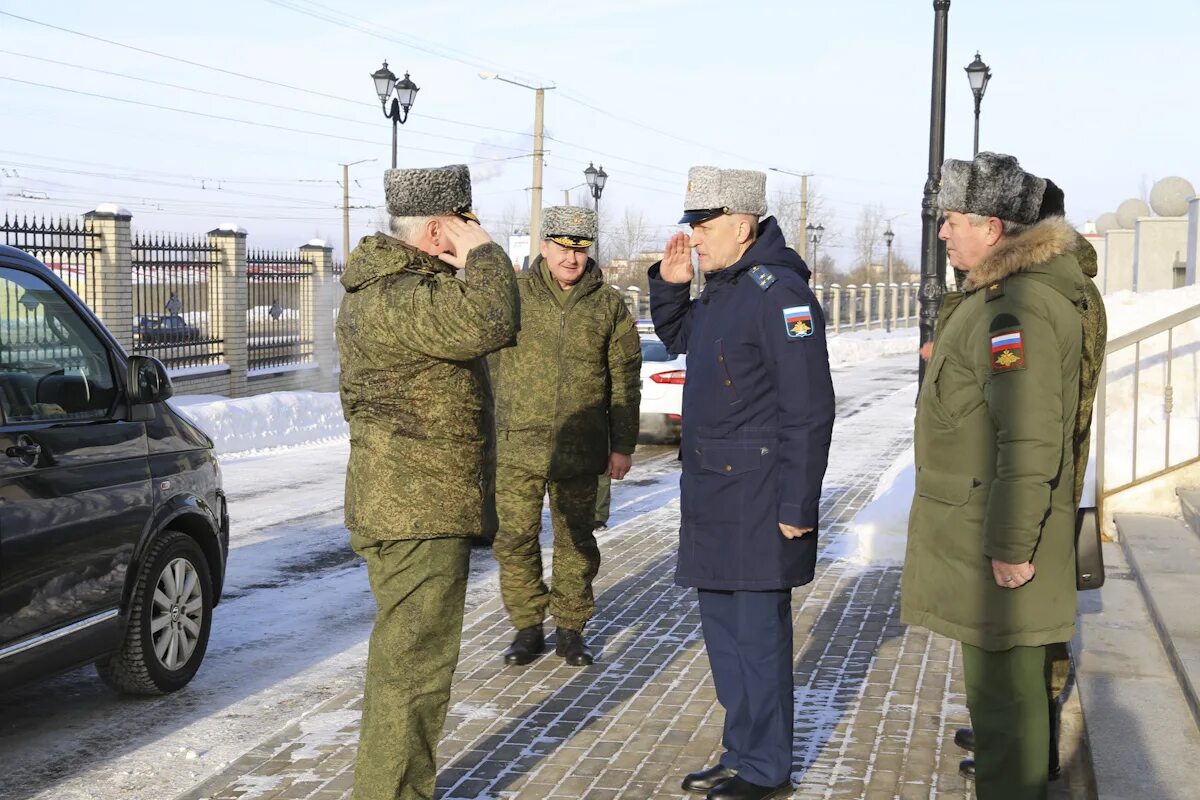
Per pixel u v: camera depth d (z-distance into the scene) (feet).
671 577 23.66
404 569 10.98
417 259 11.05
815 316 12.13
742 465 12.32
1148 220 59.72
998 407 10.22
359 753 11.12
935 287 33.01
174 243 62.54
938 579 11.01
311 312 76.79
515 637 18.06
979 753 11.16
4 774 14.30
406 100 78.74
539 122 96.27
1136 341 23.31
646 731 14.69
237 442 48.32
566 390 17.16
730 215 12.47
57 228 54.44
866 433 52.19
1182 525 22.25
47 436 14.67
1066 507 10.69
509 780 13.15
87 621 15.19
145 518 16.33
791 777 12.96
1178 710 13.73
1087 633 16.79
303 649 19.80
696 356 12.73
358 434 11.04
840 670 16.94
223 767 13.96
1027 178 10.59
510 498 17.28
